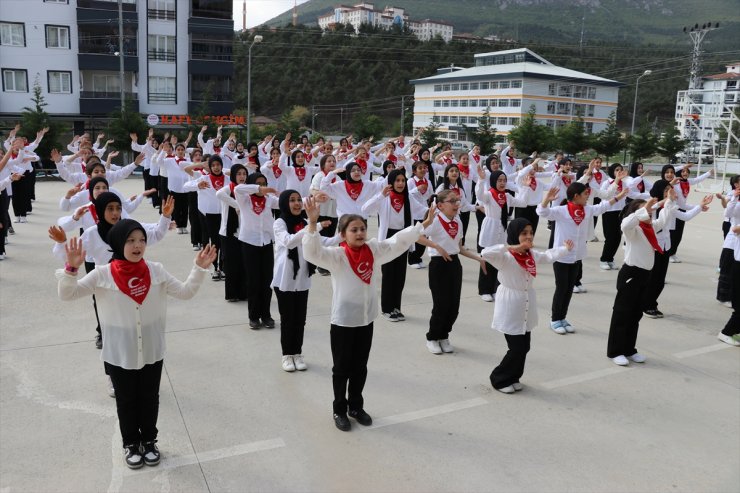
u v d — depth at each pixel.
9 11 30.42
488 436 4.27
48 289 7.50
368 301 4.21
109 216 4.70
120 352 3.55
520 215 10.69
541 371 5.49
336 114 76.88
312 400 4.72
